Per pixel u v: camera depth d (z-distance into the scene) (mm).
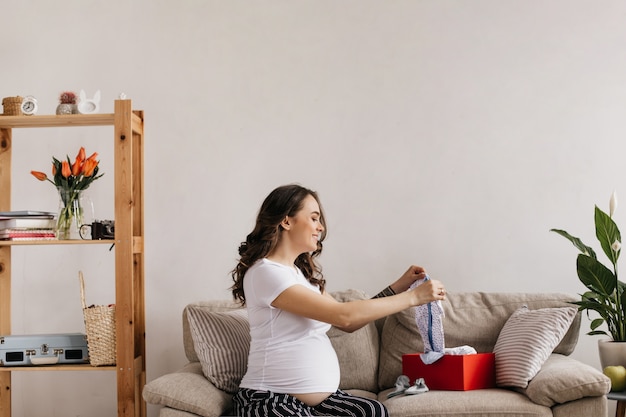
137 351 3049
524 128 3369
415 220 3396
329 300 2338
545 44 3377
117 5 3551
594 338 3289
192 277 3477
